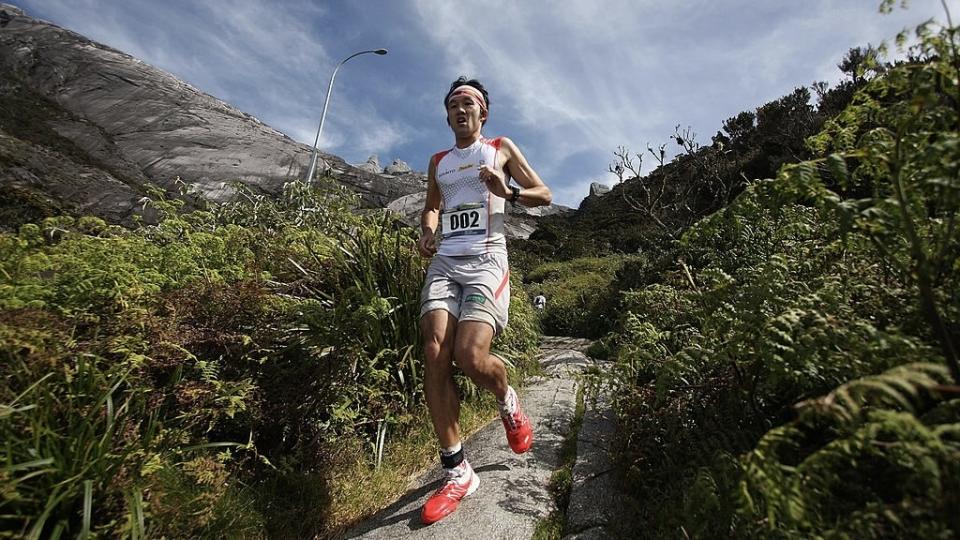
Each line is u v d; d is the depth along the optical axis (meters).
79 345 1.67
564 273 14.45
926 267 0.96
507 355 3.40
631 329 2.18
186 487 1.61
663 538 1.37
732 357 1.45
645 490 1.71
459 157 2.21
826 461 0.83
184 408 1.85
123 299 1.89
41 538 1.33
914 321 1.21
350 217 3.88
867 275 1.50
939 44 0.97
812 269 1.72
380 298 2.46
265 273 2.67
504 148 2.23
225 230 2.98
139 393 1.67
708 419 1.64
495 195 2.11
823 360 1.15
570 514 1.73
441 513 1.75
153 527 1.46
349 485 2.10
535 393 3.23
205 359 2.06
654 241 8.51
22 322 1.58
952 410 0.87
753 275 1.54
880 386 0.76
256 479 2.00
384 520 1.86
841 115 1.29
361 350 2.38
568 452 2.29
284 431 2.11
